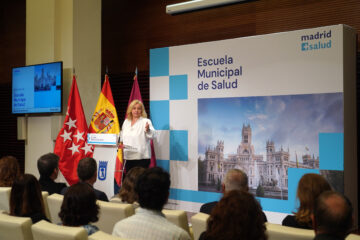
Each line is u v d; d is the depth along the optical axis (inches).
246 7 230.4
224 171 192.9
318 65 167.2
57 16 243.0
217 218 55.6
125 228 70.8
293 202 171.8
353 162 170.1
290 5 214.2
